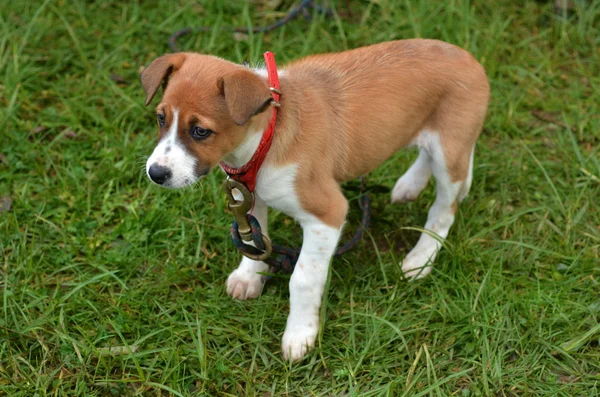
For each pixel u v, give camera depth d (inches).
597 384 56.5
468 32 78.2
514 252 63.6
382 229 65.6
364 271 62.3
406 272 61.5
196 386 56.6
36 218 64.3
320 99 56.2
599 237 64.2
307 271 57.1
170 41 76.9
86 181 67.1
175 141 52.4
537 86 76.4
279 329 59.6
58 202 65.7
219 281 62.1
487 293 60.6
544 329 59.1
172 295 61.2
